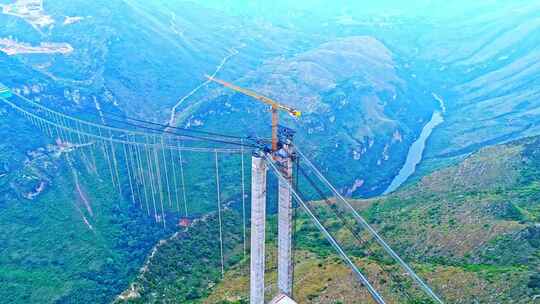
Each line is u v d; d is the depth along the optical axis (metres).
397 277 101.81
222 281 125.25
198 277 130.75
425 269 105.75
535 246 104.62
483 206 128.75
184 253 143.50
